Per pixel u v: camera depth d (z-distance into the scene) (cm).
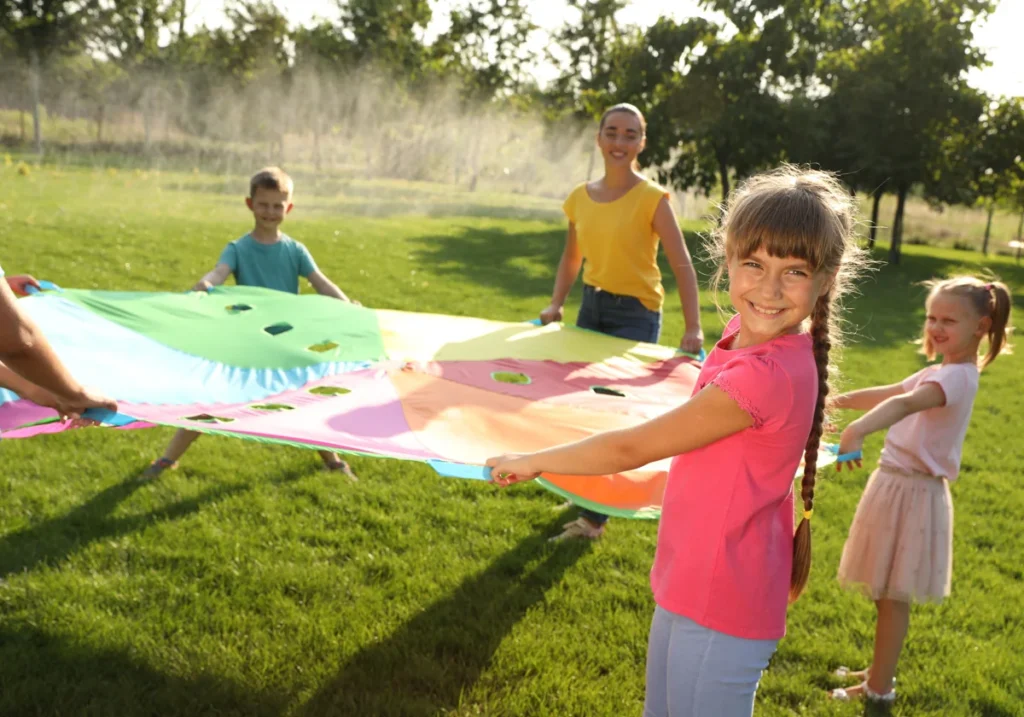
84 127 4025
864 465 592
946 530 300
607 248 433
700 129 2317
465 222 2414
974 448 670
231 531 395
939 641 351
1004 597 403
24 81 3906
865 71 2262
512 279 1380
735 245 176
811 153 2239
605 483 270
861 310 1437
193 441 498
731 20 2434
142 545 372
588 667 310
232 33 4147
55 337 331
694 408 180
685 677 188
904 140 2228
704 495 186
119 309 379
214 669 290
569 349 417
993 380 956
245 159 4181
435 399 328
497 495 471
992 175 2467
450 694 288
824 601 380
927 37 2183
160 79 4109
